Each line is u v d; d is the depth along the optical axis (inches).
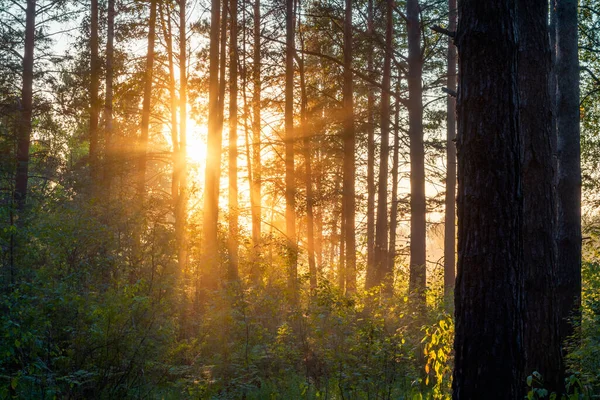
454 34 240.5
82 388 323.0
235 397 346.3
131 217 430.3
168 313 380.2
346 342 377.1
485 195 217.8
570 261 412.5
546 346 304.7
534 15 316.5
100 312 331.3
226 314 379.9
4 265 387.2
